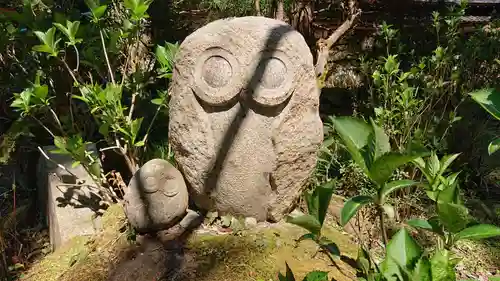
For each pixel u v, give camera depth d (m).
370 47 4.84
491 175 3.44
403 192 2.88
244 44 2.27
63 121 3.10
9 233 2.88
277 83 2.29
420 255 1.11
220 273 2.15
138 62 3.54
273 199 2.50
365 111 3.61
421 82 3.42
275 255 2.26
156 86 4.05
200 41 2.29
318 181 3.03
